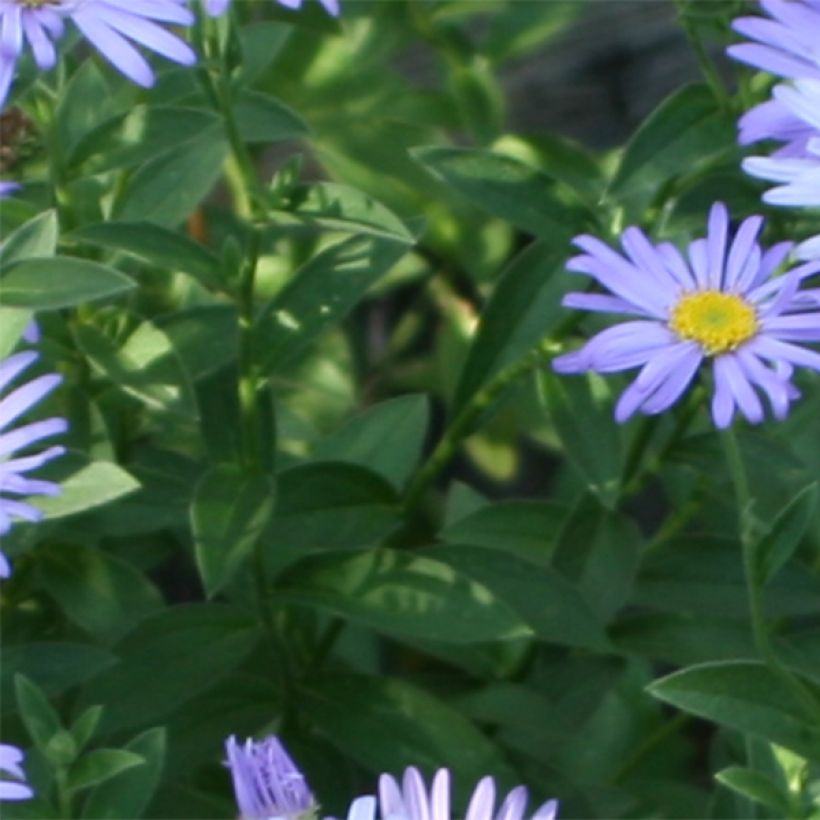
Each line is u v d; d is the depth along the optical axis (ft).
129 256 4.19
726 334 3.91
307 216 4.08
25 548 4.17
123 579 4.32
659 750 4.58
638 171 4.17
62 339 4.25
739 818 4.15
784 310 3.92
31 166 4.41
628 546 4.30
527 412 4.84
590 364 3.92
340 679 4.33
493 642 4.48
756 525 3.92
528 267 4.29
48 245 3.98
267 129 4.21
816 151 3.90
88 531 4.32
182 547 4.54
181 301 4.50
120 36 3.92
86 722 3.93
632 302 3.94
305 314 4.17
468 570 4.29
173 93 4.30
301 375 4.92
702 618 4.34
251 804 3.86
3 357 3.98
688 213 4.22
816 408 4.42
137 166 4.23
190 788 4.29
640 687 4.59
